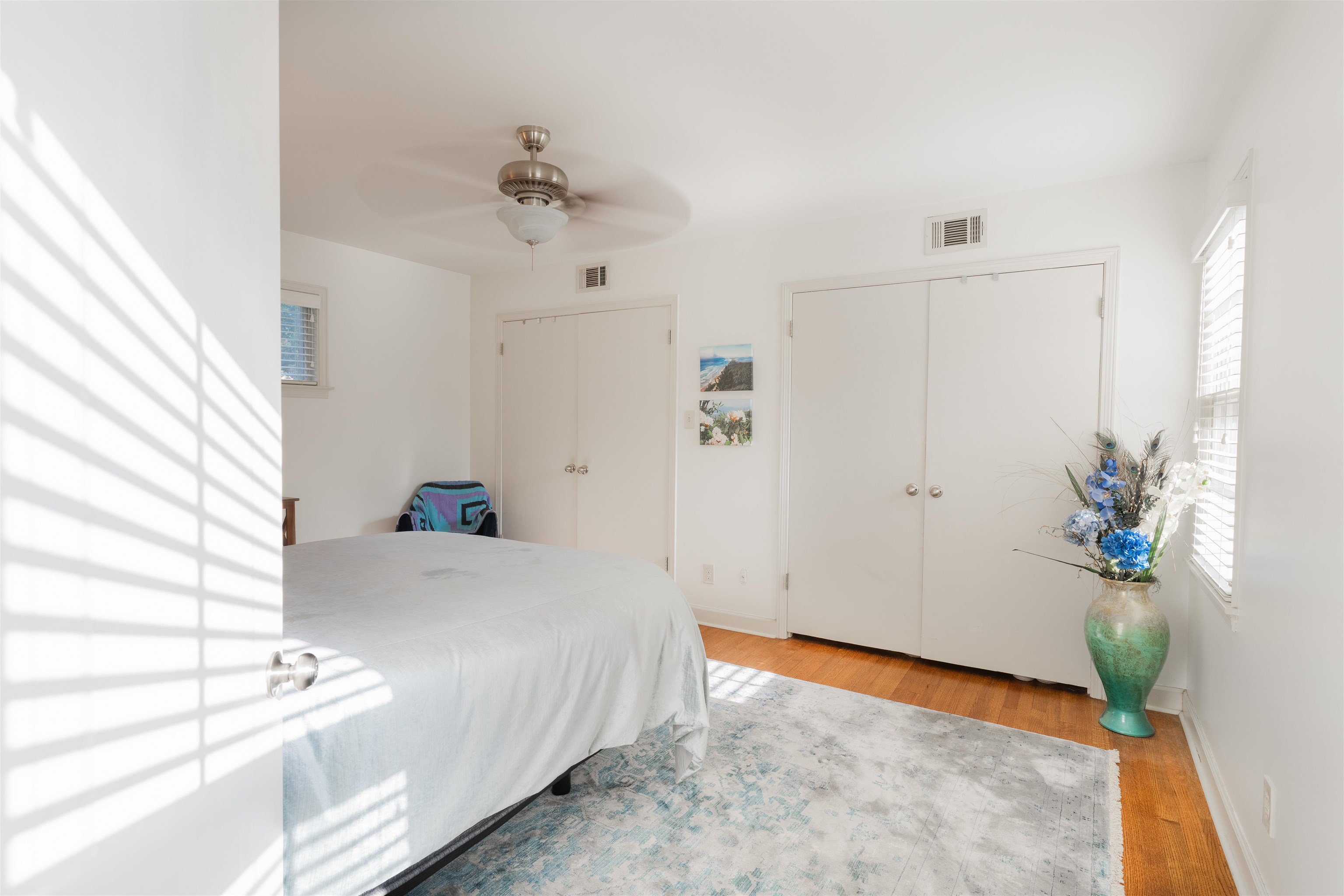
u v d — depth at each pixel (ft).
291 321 12.77
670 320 13.61
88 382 1.68
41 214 1.51
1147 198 9.43
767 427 12.57
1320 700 4.30
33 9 1.48
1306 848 4.42
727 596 13.12
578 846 6.04
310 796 3.90
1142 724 8.52
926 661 11.23
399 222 12.00
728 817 6.52
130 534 1.85
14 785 1.45
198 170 2.19
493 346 16.08
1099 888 5.60
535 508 15.56
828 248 11.92
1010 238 10.36
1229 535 7.06
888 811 6.66
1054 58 6.70
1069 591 10.00
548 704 5.42
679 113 7.86
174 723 2.05
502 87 7.29
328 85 7.23
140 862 1.89
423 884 5.51
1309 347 4.78
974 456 10.67
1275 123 5.81
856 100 7.55
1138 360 9.46
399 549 8.34
